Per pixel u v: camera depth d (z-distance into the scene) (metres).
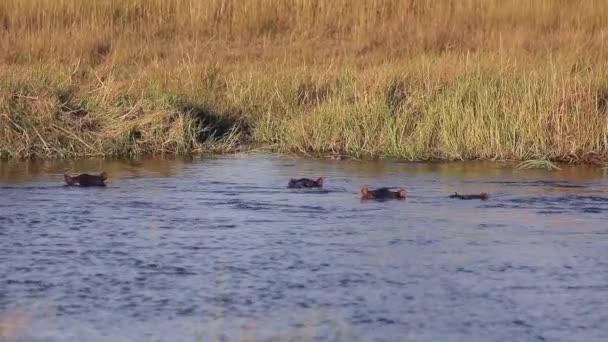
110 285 32.69
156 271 34.03
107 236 38.34
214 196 45.56
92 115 59.69
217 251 36.25
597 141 56.44
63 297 31.66
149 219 41.03
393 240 37.72
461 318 29.88
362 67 73.75
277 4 88.00
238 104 64.75
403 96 62.31
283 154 58.50
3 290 32.25
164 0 87.19
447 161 56.28
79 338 28.47
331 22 87.25
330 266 34.50
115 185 48.41
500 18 86.44
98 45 80.38
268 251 36.25
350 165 54.69
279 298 31.47
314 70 70.19
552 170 53.44
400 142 57.81
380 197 44.97
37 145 57.69
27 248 36.75
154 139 58.97
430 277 33.41
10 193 46.31
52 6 84.88
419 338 28.42
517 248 36.72
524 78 60.09
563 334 28.75
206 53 79.94
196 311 30.44
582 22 86.38
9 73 63.22
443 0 88.94
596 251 36.38
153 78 68.25
